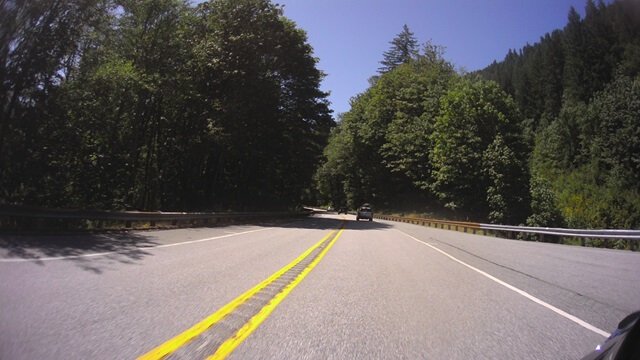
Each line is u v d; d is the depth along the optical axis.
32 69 16.02
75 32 17.27
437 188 48.41
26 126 16.00
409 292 7.68
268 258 11.61
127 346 4.41
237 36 32.16
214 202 37.62
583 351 4.70
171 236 16.59
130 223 18.09
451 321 5.82
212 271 9.11
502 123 43.16
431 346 4.77
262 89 34.88
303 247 14.99
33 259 9.09
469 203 43.22
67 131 17.23
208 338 4.80
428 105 55.53
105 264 9.16
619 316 6.29
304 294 7.28
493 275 9.94
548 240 24.86
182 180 36.00
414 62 66.44
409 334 5.19
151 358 4.12
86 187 19.84
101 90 20.16
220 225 26.45
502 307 6.71
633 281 9.51
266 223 32.44
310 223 35.22
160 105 29.45
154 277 8.11
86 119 19.03
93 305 5.91
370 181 72.81
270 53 35.50
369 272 9.86
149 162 32.62
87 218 14.78
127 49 24.94
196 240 15.63
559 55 82.38
